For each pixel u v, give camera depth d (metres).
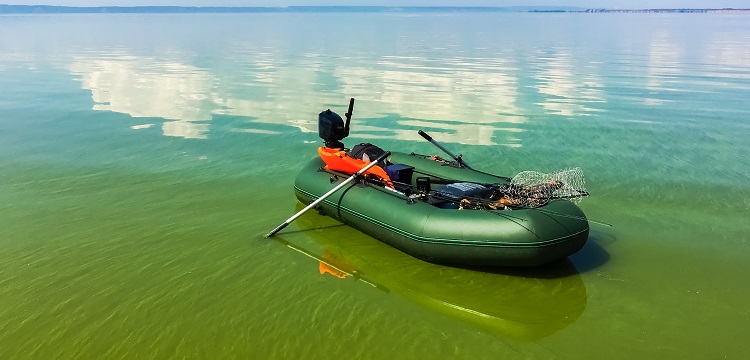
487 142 10.14
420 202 5.58
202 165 8.81
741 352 4.22
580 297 4.98
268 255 5.72
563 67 20.09
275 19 88.00
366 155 6.41
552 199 5.46
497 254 5.04
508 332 4.47
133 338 4.33
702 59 22.44
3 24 62.28
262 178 8.21
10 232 6.23
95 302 4.82
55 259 5.59
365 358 4.11
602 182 8.00
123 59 23.28
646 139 10.30
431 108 12.95
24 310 4.69
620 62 21.56
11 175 8.27
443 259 5.29
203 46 30.11
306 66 20.67
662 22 64.81
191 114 12.43
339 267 5.50
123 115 12.34
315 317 4.63
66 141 10.18
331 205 6.30
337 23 66.00
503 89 15.48
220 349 4.20
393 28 51.03
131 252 5.76
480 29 48.59
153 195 7.48
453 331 4.47
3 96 14.55
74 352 4.17
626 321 4.62
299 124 11.47
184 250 5.82
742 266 5.53
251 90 15.46
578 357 4.16
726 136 10.46
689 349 4.26
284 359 4.09
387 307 4.80
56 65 21.03
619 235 6.24
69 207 7.01
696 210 6.96
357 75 18.23
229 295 4.95
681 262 5.62
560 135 10.59
